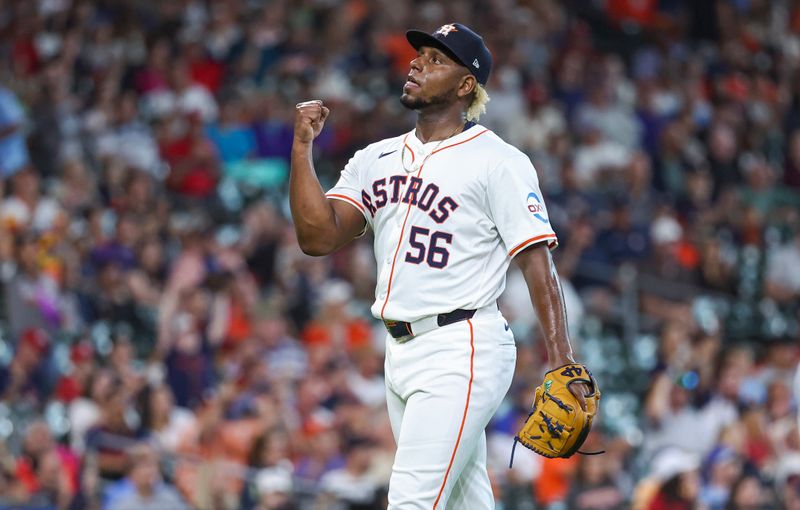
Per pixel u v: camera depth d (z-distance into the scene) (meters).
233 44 51.72
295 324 40.09
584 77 57.00
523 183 14.52
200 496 29.44
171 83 48.62
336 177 46.38
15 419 30.97
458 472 14.63
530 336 40.72
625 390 41.91
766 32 67.88
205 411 32.09
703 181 53.00
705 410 36.88
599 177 50.75
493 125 51.69
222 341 37.00
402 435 14.63
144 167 43.94
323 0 54.81
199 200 43.88
